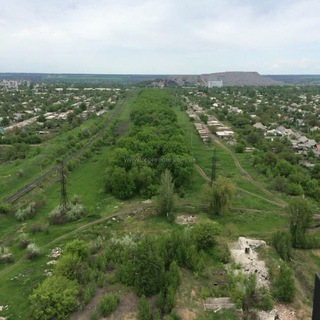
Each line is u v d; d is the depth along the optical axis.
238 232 72.31
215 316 46.81
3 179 103.12
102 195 92.81
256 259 60.19
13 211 82.69
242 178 105.25
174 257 57.28
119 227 75.12
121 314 46.94
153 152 105.62
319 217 80.00
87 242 68.12
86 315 46.84
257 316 47.50
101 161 122.50
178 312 46.97
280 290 51.12
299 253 64.81
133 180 90.75
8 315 48.22
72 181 104.25
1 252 64.62
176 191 93.44
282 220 78.56
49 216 79.00
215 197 80.06
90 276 53.00
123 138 122.12
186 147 113.12
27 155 128.75
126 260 56.28
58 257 62.94
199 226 64.94
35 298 47.78
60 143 143.62
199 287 52.38
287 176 105.62
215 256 60.59
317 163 118.50
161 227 74.75
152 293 50.62
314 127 184.25
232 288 51.31
